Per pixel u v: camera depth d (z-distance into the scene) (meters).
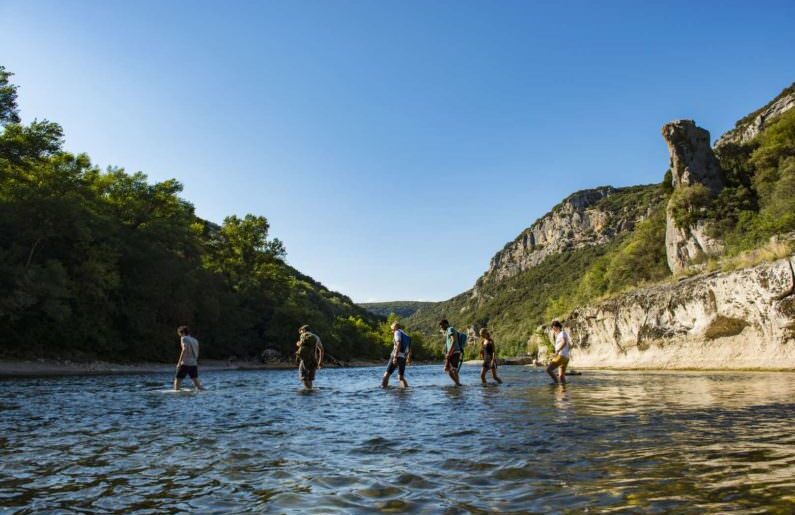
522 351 143.75
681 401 9.34
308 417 7.88
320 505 3.38
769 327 25.09
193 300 54.12
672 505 3.13
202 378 25.27
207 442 5.71
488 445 5.23
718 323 28.61
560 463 4.35
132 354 46.84
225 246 73.31
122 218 49.84
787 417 6.88
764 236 37.47
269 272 75.56
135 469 4.44
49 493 3.74
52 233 37.28
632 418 7.00
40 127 37.81
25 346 37.09
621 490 3.50
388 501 3.44
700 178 56.03
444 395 11.72
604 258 78.62
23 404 10.35
